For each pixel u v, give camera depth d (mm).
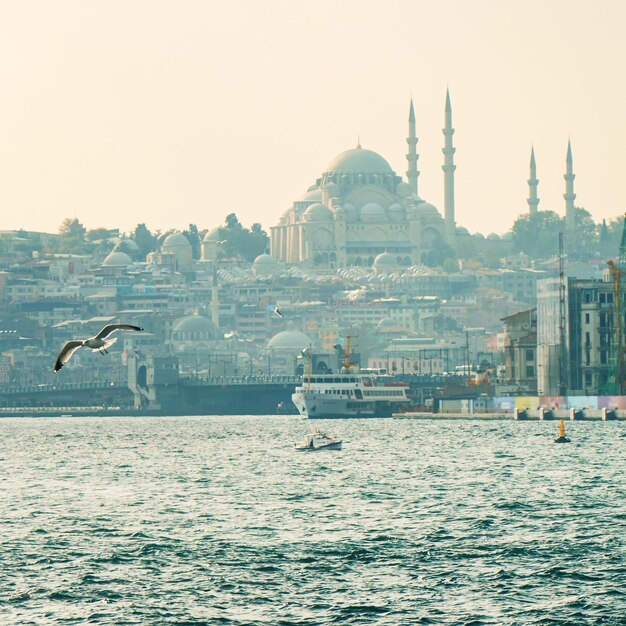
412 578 158500
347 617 140750
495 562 166875
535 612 141500
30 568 167375
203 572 163750
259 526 199250
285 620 140000
